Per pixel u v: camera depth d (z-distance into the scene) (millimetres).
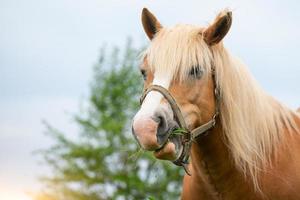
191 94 6246
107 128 20672
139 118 5914
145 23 6867
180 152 6172
